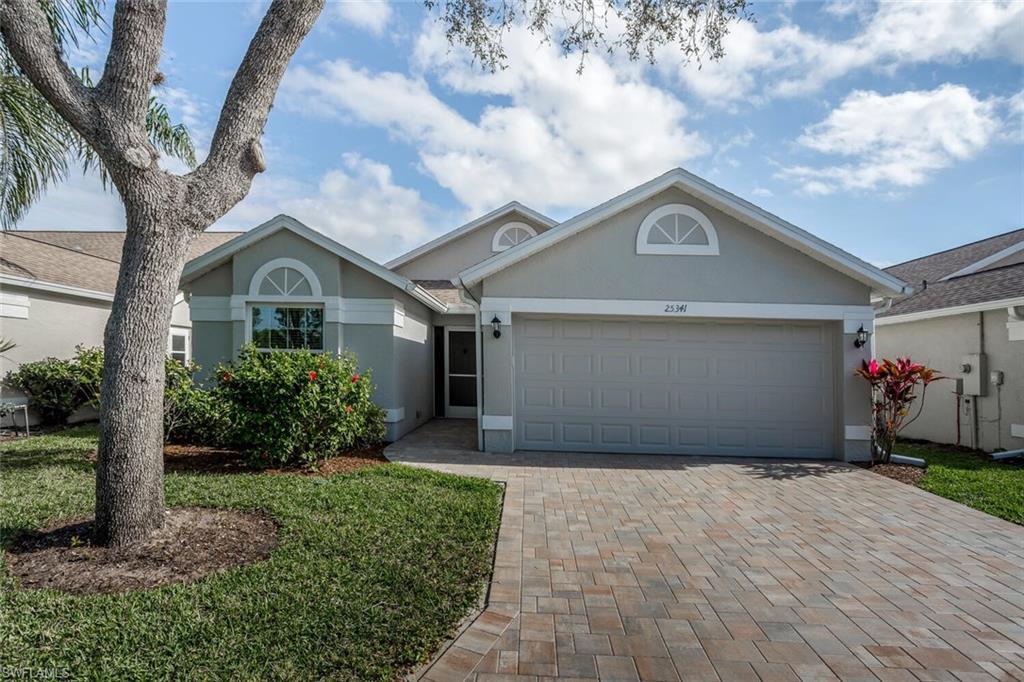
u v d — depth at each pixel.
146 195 4.69
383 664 3.14
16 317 11.85
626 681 3.14
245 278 10.85
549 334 10.16
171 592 3.83
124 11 4.64
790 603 4.13
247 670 3.01
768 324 10.03
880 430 9.41
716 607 4.06
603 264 9.74
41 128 8.03
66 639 3.22
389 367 11.02
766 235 9.66
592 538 5.50
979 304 10.60
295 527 5.21
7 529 4.90
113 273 15.80
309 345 10.91
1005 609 4.06
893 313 13.20
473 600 4.07
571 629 3.71
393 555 4.66
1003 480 7.98
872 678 3.20
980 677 3.21
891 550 5.25
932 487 7.56
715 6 7.62
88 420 13.12
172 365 9.86
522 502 6.73
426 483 7.18
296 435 7.77
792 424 9.94
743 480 8.04
